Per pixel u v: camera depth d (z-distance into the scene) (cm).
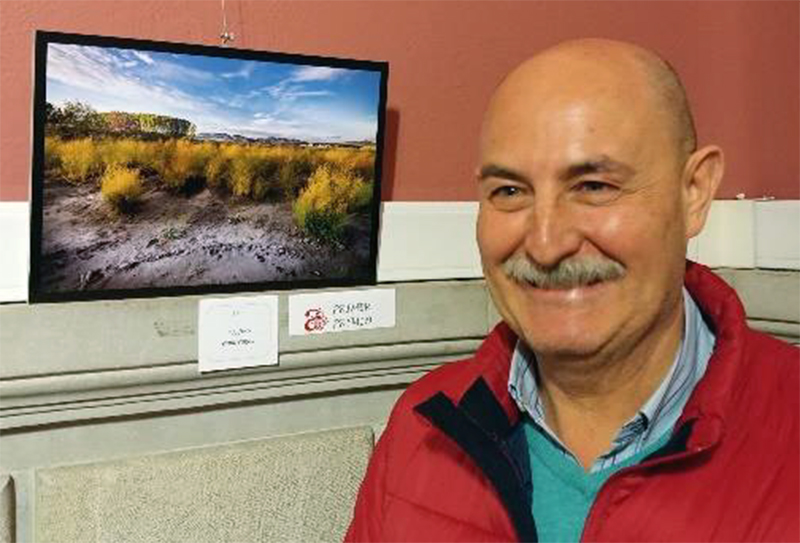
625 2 132
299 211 105
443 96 120
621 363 74
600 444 78
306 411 112
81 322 95
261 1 107
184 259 100
